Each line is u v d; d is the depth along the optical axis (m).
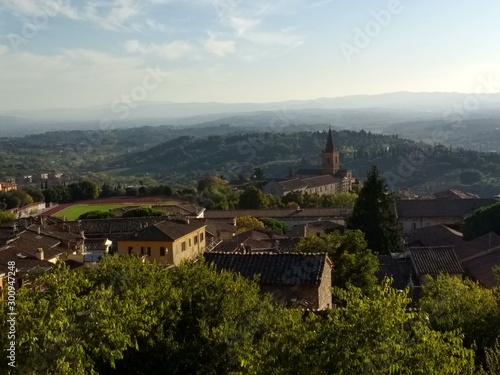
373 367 13.91
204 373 21.30
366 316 14.52
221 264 34.12
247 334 21.70
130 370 21.38
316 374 14.09
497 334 23.78
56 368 15.35
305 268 32.94
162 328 21.83
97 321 17.02
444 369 14.35
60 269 20.16
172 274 26.66
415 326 15.61
